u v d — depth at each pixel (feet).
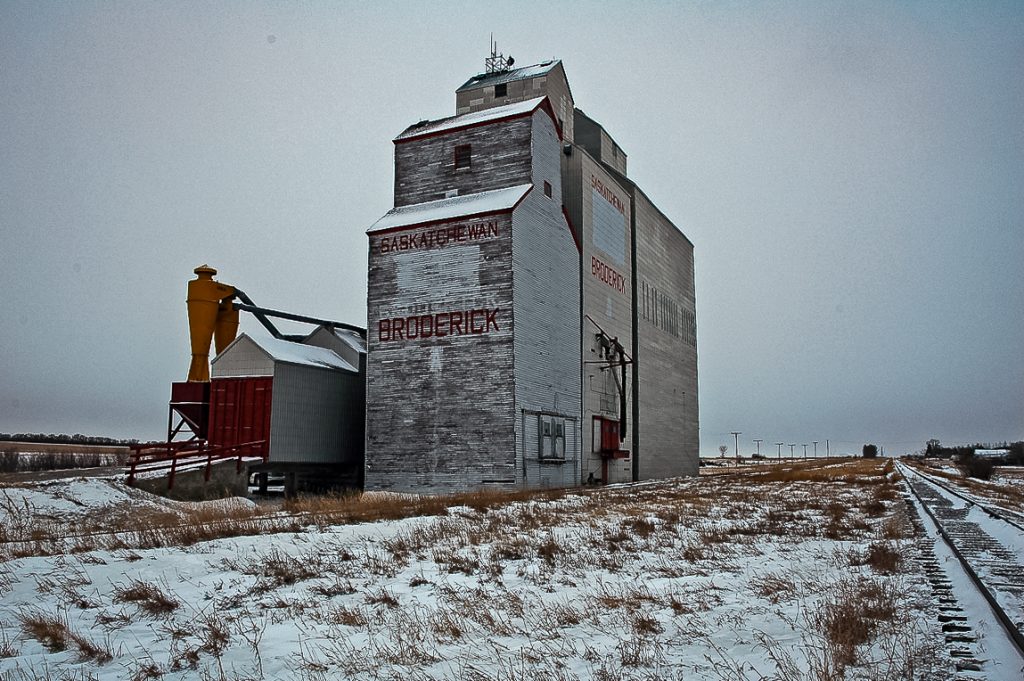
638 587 41.11
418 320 136.46
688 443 238.68
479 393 129.90
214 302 156.76
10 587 38.88
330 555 49.88
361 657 28.27
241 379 135.03
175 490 115.75
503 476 126.31
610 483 170.71
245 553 49.16
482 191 143.84
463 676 25.44
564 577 44.50
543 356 140.26
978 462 282.77
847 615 29.96
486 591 40.22
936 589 36.86
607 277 177.78
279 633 32.07
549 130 150.51
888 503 100.48
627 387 188.75
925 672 23.75
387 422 136.36
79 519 82.17
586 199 166.91
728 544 58.65
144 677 26.14
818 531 67.26
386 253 141.08
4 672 26.58
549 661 27.27
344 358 159.84
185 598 37.96
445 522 67.15
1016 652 25.68
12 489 90.63
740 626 31.35
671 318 229.86
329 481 155.53
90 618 34.27
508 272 130.31
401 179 152.05
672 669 25.62
